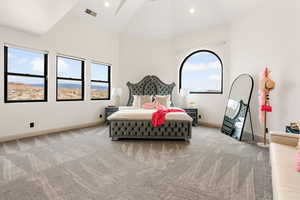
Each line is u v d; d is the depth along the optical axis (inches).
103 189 66.4
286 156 62.4
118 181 72.6
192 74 221.0
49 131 157.2
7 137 130.3
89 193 63.6
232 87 168.7
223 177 77.0
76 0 108.7
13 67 136.1
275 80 125.4
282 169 52.2
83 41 183.5
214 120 196.1
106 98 216.4
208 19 190.1
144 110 158.4
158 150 113.8
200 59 214.7
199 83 216.2
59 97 169.5
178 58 225.5
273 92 127.0
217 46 191.2
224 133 163.9
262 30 137.5
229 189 67.2
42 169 83.0
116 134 138.5
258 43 141.8
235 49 170.7
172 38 226.8
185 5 189.8
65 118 170.1
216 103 193.9
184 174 79.7
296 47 109.0
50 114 157.6
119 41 225.6
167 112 145.0
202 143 131.3
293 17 111.0
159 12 204.5
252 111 148.2
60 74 169.9
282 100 119.5
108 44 211.3
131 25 217.6
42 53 151.9
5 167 84.7
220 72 199.0
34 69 148.9
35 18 114.7
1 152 106.0
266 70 122.4
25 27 128.6
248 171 83.3
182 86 228.8
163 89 223.9
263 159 99.0
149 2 194.9
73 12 169.0
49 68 155.4
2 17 112.9
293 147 72.9
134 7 193.8
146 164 90.7
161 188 67.6
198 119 211.3
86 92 189.5
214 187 68.6
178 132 137.0
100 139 139.4
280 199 37.6
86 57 187.2
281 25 120.1
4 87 130.0
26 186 67.7
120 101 226.8
